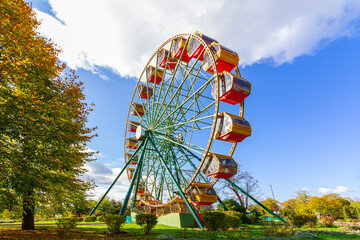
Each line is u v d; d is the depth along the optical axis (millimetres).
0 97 10273
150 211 32312
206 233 15758
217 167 22797
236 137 22641
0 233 14391
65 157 13000
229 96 23250
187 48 28609
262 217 38500
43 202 16203
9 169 11000
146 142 32781
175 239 13492
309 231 17562
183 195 23328
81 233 16172
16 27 11469
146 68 37000
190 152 32594
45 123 12320
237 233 16250
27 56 11898
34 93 11773
